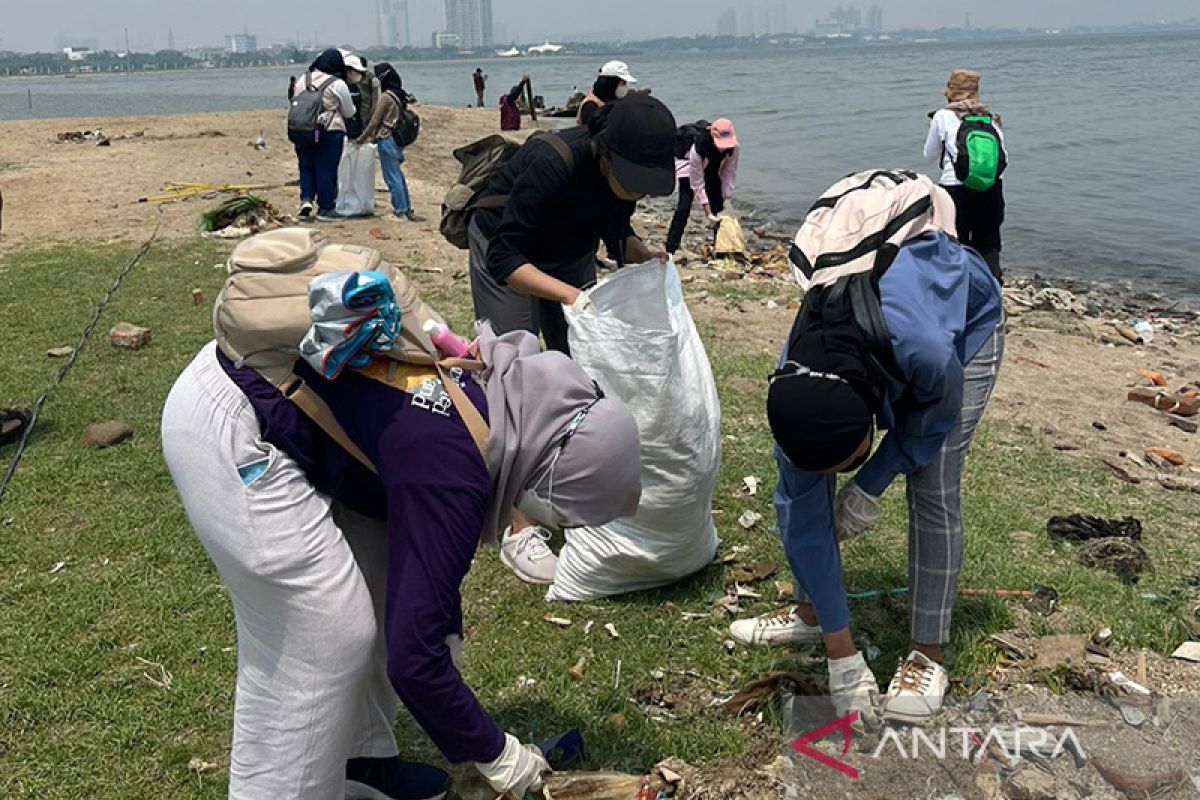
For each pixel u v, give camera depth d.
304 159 12.38
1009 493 5.28
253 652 2.61
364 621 2.59
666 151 4.09
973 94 8.81
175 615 4.18
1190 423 6.54
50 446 5.73
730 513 4.99
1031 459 5.77
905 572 4.44
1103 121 30.97
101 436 5.74
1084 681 3.62
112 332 7.40
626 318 4.02
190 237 11.22
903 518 4.93
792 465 3.22
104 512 5.00
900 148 24.89
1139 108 35.50
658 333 3.85
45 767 3.35
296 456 2.56
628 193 4.17
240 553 2.49
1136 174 20.22
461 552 2.52
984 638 3.92
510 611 4.23
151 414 6.17
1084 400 6.88
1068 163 21.94
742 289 9.59
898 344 3.00
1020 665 3.78
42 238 11.41
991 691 3.62
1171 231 14.91
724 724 3.51
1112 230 15.05
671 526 4.12
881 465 3.34
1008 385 7.13
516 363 2.68
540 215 4.32
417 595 2.49
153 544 4.70
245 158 18.72
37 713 3.61
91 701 3.66
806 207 17.02
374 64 12.96
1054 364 7.78
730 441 5.82
